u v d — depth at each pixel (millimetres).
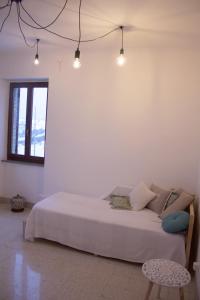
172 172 3582
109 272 2662
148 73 3604
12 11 2678
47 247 3115
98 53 3811
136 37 3227
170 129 3557
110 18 2730
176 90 3508
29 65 4234
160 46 3500
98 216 3029
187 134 3496
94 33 3174
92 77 3865
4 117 4672
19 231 3521
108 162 3863
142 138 3682
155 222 2945
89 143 3945
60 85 4051
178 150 3541
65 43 3656
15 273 2537
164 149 3596
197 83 3428
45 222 3170
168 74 3527
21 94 4621
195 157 3475
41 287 2342
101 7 2504
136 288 2414
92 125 3912
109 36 3236
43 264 2736
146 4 2402
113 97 3779
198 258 2484
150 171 3674
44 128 4480
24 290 2283
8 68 4391
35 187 4523
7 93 4660
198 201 2979
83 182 4012
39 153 4566
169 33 3047
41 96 4469
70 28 3068
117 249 2869
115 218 2994
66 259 2869
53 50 4008
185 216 2705
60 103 4066
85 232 2992
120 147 3791
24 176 4582
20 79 4480
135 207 3326
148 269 1961
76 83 3959
